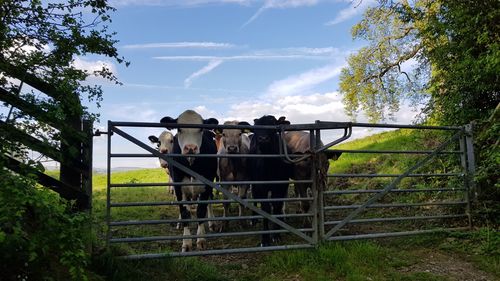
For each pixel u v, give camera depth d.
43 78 4.16
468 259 5.73
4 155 3.53
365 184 10.74
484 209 6.80
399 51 15.44
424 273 5.16
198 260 5.30
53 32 4.04
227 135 7.76
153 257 5.01
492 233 6.18
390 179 10.38
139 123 5.25
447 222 7.14
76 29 4.10
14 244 3.13
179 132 6.65
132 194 12.26
